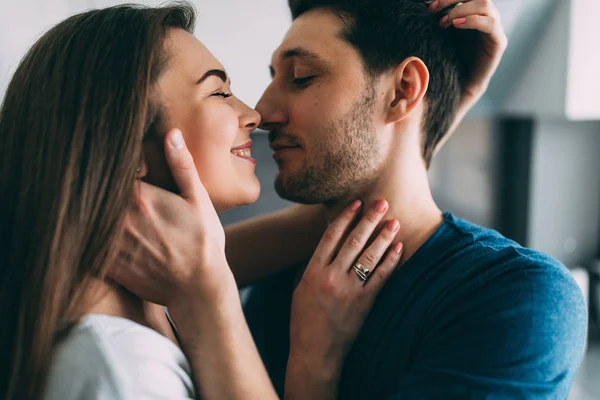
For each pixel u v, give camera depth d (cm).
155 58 81
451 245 98
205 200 81
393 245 102
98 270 76
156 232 78
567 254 276
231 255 120
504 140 261
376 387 93
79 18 81
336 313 94
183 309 81
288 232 121
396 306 95
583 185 276
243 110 94
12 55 133
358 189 103
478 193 258
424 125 107
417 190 104
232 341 80
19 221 76
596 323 267
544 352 81
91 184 75
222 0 165
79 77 76
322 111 99
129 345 71
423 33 103
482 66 112
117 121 75
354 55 99
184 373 77
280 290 120
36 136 76
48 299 72
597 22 230
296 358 95
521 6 219
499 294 85
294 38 102
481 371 80
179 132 79
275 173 215
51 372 69
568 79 228
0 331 76
